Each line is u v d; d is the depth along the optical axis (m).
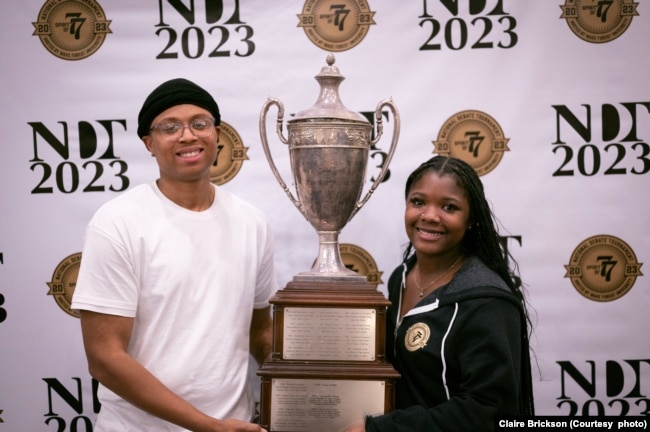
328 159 1.37
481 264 1.37
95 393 1.79
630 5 1.72
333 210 1.41
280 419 1.29
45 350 1.79
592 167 1.75
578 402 1.78
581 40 1.73
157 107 1.31
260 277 1.52
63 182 1.77
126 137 1.76
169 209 1.36
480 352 1.24
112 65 1.75
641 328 1.76
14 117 1.76
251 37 1.75
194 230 1.36
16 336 1.78
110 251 1.29
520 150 1.75
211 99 1.37
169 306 1.33
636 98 1.74
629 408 1.77
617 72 1.73
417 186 1.36
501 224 1.75
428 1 1.73
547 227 1.76
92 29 1.75
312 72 1.75
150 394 1.25
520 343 1.29
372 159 1.76
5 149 1.76
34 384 1.79
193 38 1.75
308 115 1.38
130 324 1.31
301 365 1.30
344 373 1.28
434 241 1.34
